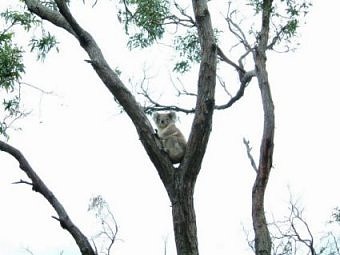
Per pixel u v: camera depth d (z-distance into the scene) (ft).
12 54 46.24
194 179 35.19
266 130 40.55
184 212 34.73
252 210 39.40
